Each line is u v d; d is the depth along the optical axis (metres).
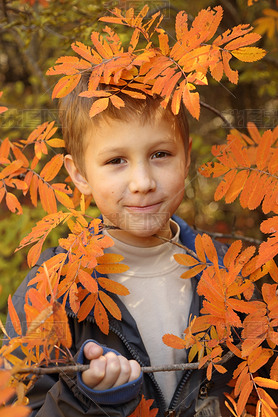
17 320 0.82
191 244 1.28
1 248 2.18
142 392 1.07
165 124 1.01
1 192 1.15
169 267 1.17
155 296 1.15
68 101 1.10
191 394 1.09
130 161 1.01
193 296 1.17
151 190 1.01
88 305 0.97
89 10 1.79
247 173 1.02
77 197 1.38
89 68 0.97
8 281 2.19
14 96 2.78
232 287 0.92
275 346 0.97
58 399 0.91
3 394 0.61
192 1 2.23
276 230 0.93
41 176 1.16
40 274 0.93
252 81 2.42
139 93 0.95
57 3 1.86
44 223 1.03
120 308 1.11
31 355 0.76
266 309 0.90
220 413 1.09
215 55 0.92
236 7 2.28
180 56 0.95
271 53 2.29
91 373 0.84
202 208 2.29
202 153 2.34
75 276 0.92
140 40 1.56
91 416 0.90
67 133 1.13
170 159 1.04
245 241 1.82
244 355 0.88
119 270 0.98
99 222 0.99
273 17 1.79
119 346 1.09
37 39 2.40
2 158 1.14
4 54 3.14
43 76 2.28
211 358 0.90
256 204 1.01
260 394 0.90
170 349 1.12
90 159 1.05
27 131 2.12
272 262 0.96
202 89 2.52
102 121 1.00
